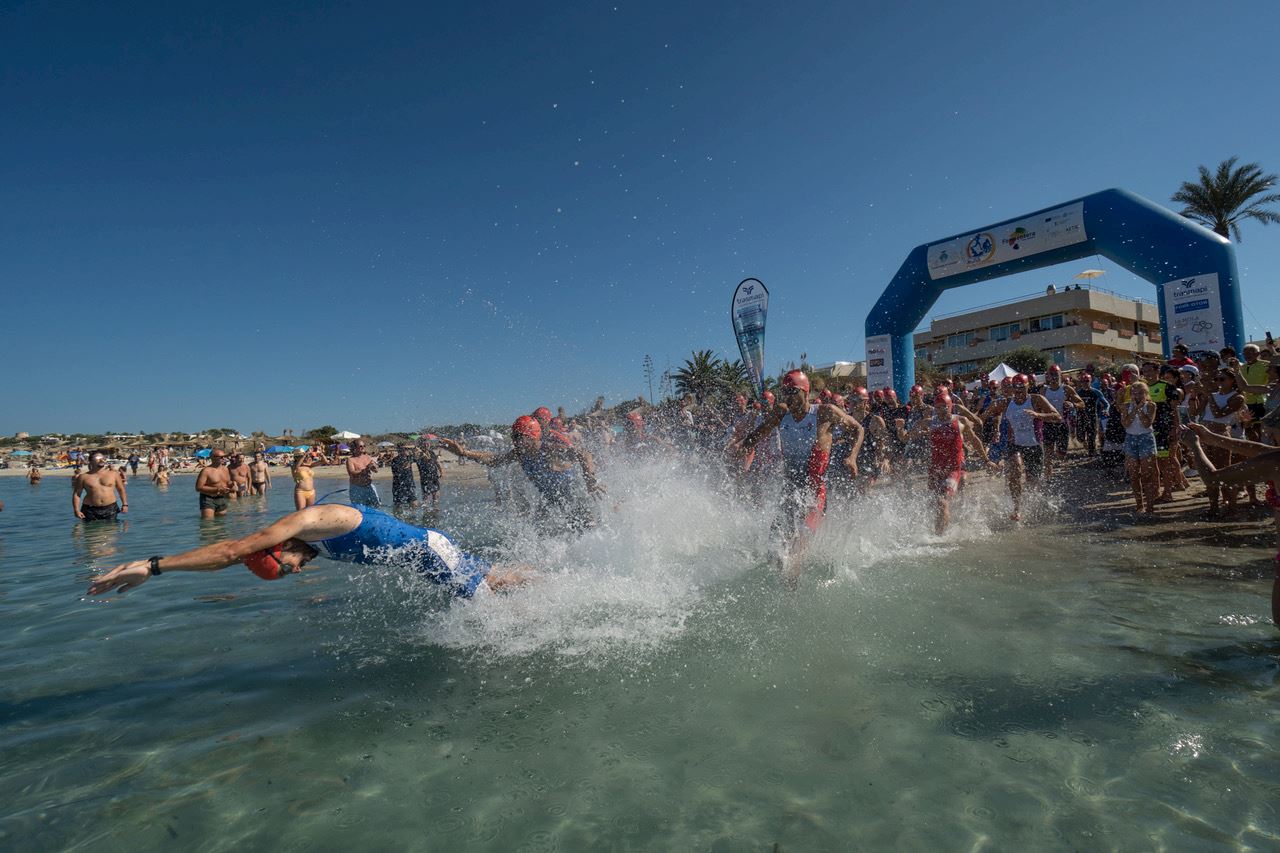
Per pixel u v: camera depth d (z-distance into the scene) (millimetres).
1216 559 5504
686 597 4816
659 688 3346
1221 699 3008
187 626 4645
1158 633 3830
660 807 2398
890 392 13523
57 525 11945
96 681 3666
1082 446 16359
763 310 13094
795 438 5703
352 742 2920
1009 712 2973
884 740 2789
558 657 3787
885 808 2348
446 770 2680
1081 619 4117
